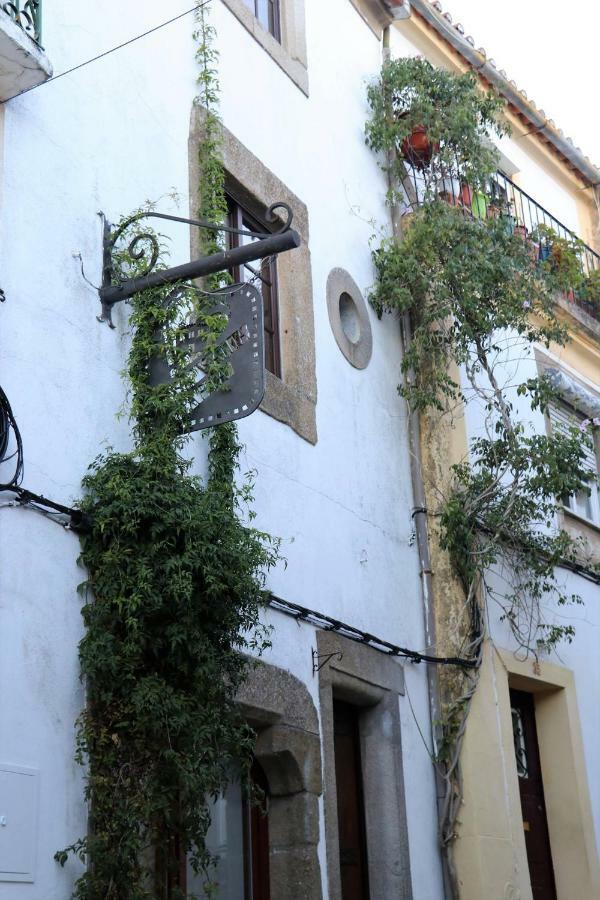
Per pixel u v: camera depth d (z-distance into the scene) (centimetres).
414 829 907
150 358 709
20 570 609
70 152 716
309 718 808
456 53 1352
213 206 827
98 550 647
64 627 625
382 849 885
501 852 943
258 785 740
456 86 1125
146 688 616
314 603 853
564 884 1088
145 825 611
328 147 1034
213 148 845
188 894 673
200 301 716
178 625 637
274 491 839
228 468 766
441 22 1292
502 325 1044
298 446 880
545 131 1505
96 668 621
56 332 671
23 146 680
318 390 928
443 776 947
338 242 1014
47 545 627
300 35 1030
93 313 703
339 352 971
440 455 1035
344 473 934
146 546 647
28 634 604
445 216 1045
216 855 715
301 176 979
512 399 1183
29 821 577
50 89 712
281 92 978
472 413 1092
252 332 700
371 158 1108
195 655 643
